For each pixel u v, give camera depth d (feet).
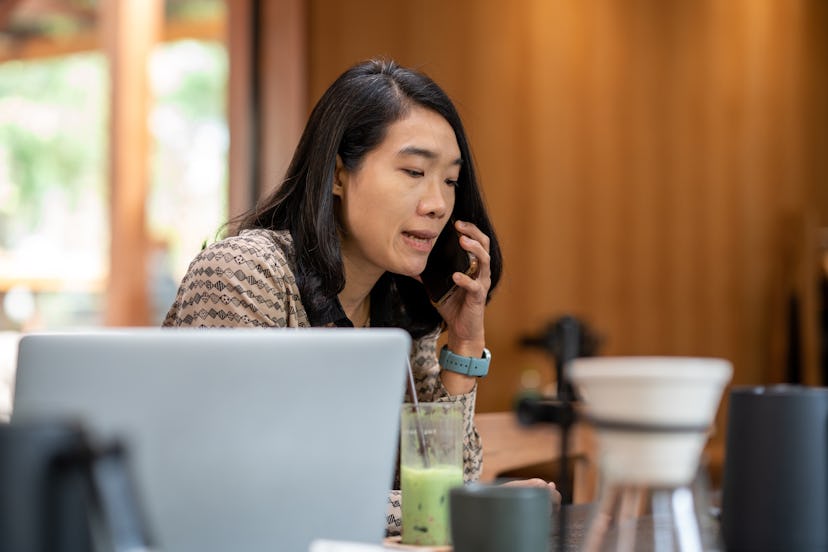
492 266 9.95
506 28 26.61
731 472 5.90
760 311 32.91
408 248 9.19
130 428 5.24
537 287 26.96
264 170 22.57
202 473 5.33
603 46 28.94
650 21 30.19
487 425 10.73
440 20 25.17
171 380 5.28
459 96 25.41
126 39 23.29
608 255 28.89
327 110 9.19
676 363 4.82
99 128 23.12
